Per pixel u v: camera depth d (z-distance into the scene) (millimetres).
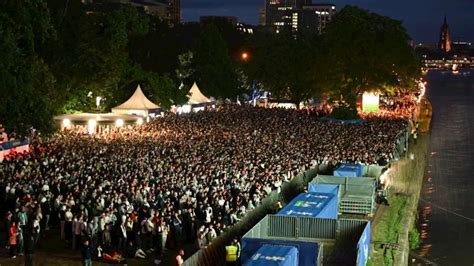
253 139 61500
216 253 29203
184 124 74125
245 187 38719
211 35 112000
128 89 80812
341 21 103938
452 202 62875
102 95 75688
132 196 33281
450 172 79000
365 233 32594
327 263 31094
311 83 108500
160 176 38594
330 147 58250
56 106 67000
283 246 27047
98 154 46469
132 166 41656
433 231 52312
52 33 55719
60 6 71125
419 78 122000
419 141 95438
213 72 111000
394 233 41969
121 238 29266
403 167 62594
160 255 30328
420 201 63125
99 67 72312
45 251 29625
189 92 96062
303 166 48750
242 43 157750
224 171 41719
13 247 28406
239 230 33031
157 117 81375
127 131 66688
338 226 34031
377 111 107188
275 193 40625
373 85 104188
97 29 74688
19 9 48219
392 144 63844
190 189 36250
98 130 68312
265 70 115625
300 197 39156
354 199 44812
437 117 152500
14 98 46500
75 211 31453
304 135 66688
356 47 102125
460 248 47656
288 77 113625
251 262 24906
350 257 31906
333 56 103062
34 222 28484
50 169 38906
